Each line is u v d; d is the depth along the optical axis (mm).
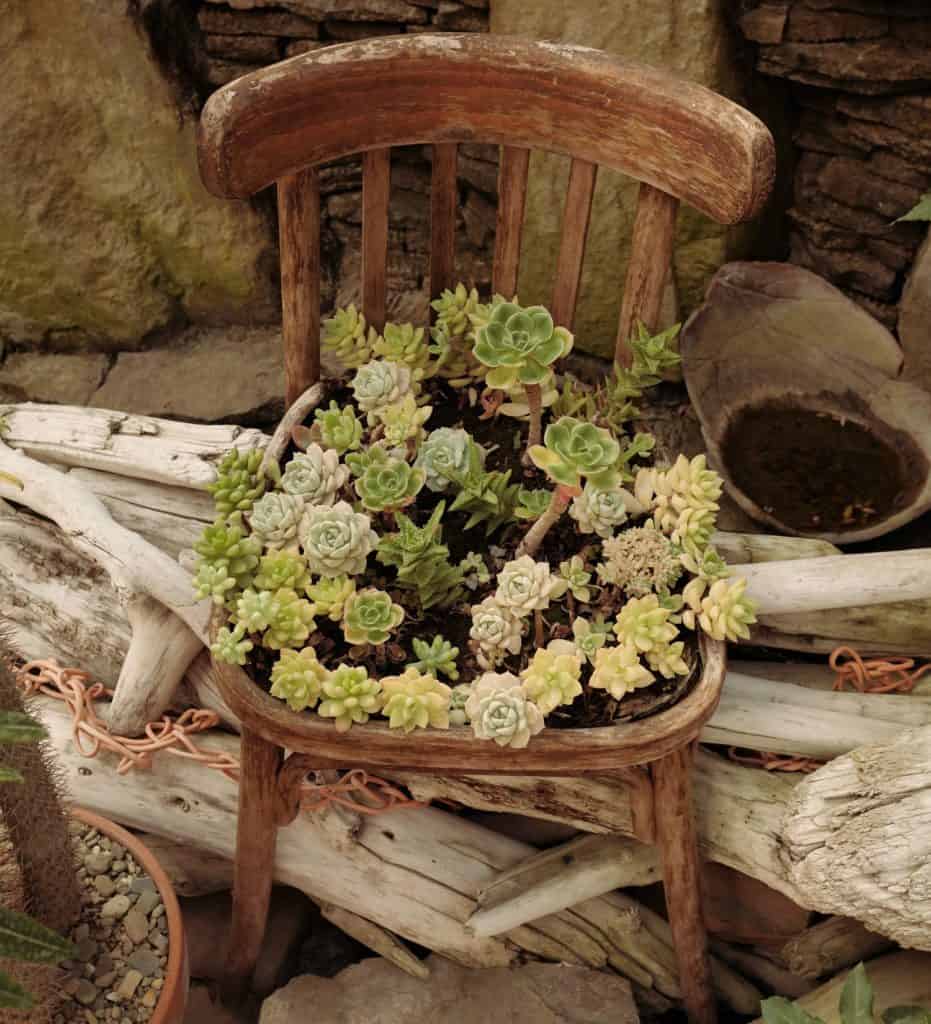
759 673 1614
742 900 1567
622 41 1764
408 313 2186
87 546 1563
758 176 1245
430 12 1905
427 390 1522
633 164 1363
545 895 1497
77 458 1687
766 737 1476
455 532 1408
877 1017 1437
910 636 1560
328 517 1273
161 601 1509
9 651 1487
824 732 1472
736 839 1454
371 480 1278
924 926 1269
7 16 1898
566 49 1340
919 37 1671
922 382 1813
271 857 1435
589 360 2070
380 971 1598
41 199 2059
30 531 1658
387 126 1382
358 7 1918
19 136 1997
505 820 1639
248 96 1268
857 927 1508
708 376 1911
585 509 1344
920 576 1464
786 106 1865
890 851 1268
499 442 1475
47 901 1315
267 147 1310
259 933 1536
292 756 1325
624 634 1236
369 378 1415
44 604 1627
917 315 1778
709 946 1631
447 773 1252
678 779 1306
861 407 1854
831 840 1317
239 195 1318
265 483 1368
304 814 1550
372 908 1572
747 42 1772
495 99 1377
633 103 1324
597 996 1555
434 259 1513
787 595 1486
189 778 1567
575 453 1199
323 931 1739
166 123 2021
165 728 1544
